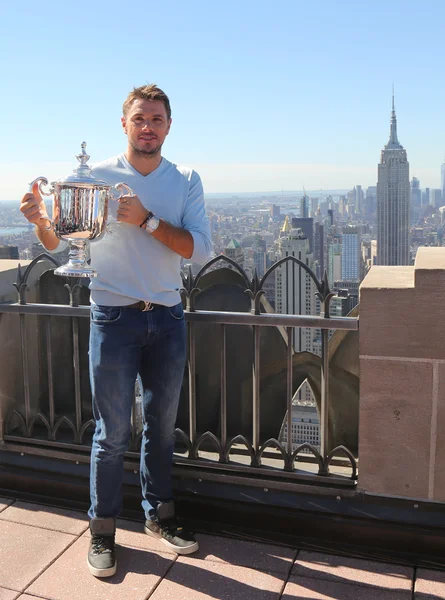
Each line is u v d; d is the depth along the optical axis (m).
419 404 2.23
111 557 2.24
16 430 3.02
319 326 2.36
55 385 3.22
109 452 2.29
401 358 2.22
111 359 2.23
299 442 2.70
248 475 2.56
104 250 2.22
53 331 3.17
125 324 2.23
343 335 2.63
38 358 3.20
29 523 2.59
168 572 2.23
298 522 2.42
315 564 2.27
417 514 2.29
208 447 2.90
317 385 2.72
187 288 2.56
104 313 2.24
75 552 2.37
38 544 2.42
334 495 2.41
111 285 2.23
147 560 2.31
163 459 2.43
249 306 2.72
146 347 2.34
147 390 2.40
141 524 2.57
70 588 2.14
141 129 2.18
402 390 2.24
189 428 2.72
